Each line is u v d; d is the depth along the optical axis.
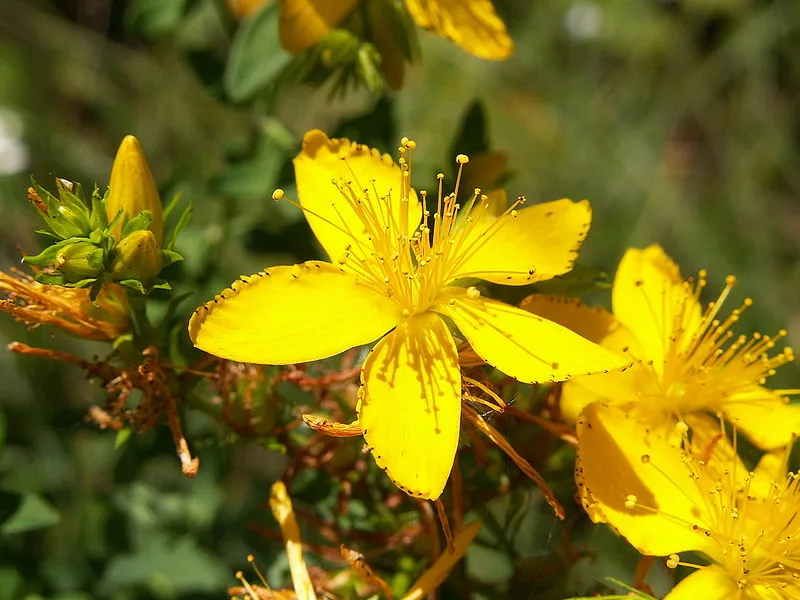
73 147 0.13
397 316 0.06
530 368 0.05
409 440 0.05
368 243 0.06
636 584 0.06
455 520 0.06
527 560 0.06
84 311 0.06
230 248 0.11
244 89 0.08
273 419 0.06
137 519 0.09
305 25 0.07
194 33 0.13
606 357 0.05
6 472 0.08
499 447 0.06
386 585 0.06
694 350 0.06
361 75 0.07
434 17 0.07
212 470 0.10
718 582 0.05
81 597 0.09
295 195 0.08
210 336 0.05
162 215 0.06
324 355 0.05
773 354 0.14
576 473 0.05
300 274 0.06
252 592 0.06
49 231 0.05
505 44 0.07
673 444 0.06
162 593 0.09
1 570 0.08
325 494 0.06
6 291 0.06
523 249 0.06
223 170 0.08
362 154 0.06
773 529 0.06
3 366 0.12
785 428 0.06
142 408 0.06
